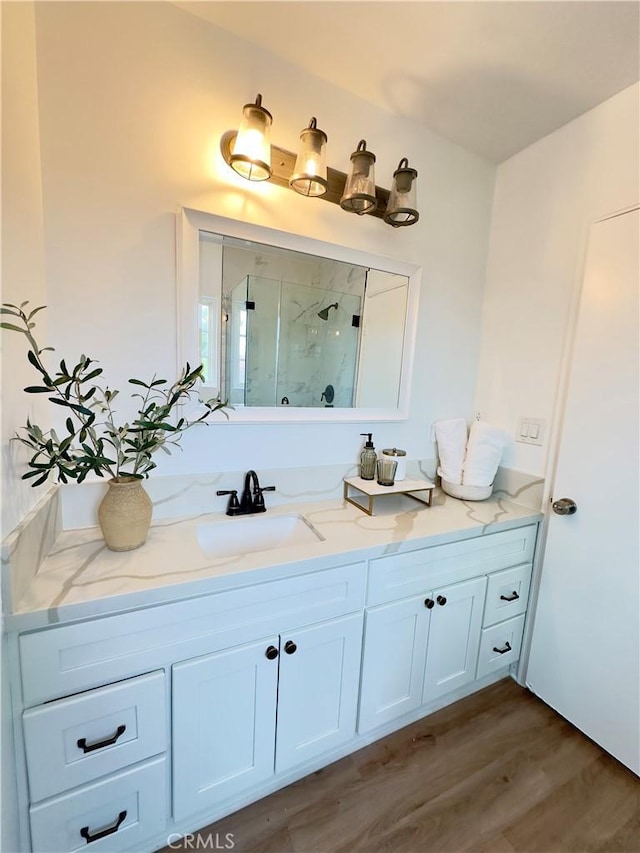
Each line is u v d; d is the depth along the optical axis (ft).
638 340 4.02
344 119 4.35
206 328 4.00
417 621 4.22
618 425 4.20
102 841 2.89
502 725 4.67
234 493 4.39
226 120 3.75
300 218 4.29
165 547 3.44
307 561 3.40
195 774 3.19
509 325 5.55
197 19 3.50
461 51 3.75
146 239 3.60
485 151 5.36
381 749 4.27
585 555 4.56
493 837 3.45
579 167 4.62
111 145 3.36
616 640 4.25
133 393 3.75
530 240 5.24
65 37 3.08
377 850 3.31
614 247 4.22
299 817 3.55
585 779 4.02
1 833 2.31
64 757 2.64
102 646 2.68
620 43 3.57
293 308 4.48
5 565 2.33
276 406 4.56
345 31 3.59
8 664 2.40
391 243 4.96
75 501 3.65
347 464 5.18
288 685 3.51
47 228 3.24
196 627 3.00
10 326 2.28
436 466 5.92
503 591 4.92
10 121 2.57
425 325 5.43
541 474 5.12
